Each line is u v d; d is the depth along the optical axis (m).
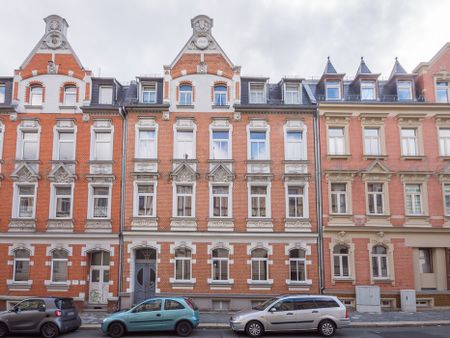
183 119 26.69
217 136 26.89
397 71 29.25
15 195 25.59
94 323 20.17
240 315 17.33
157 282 24.86
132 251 25.16
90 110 26.47
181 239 25.30
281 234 25.27
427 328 19.00
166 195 25.77
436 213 25.97
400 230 25.55
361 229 25.45
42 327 17.05
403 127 26.92
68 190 26.08
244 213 25.59
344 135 26.88
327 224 25.56
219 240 25.30
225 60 27.41
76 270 24.84
